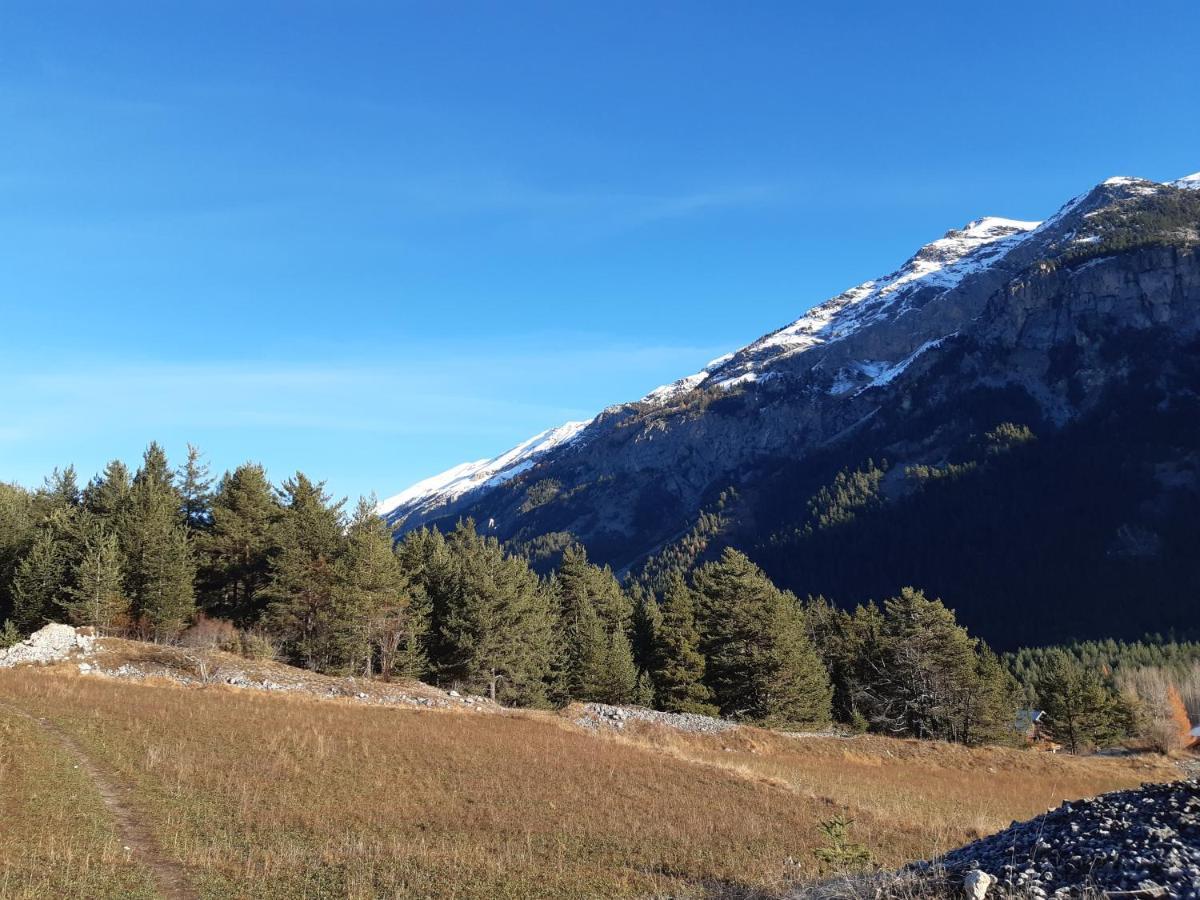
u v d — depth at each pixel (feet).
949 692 215.72
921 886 35.09
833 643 264.72
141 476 212.64
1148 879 29.14
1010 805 115.75
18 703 95.76
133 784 68.90
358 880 49.57
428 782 80.59
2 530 191.52
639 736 138.21
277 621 183.21
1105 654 440.04
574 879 53.26
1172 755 239.91
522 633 208.85
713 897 48.32
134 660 139.54
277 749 87.56
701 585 245.45
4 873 45.19
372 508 214.07
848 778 122.01
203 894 46.29
